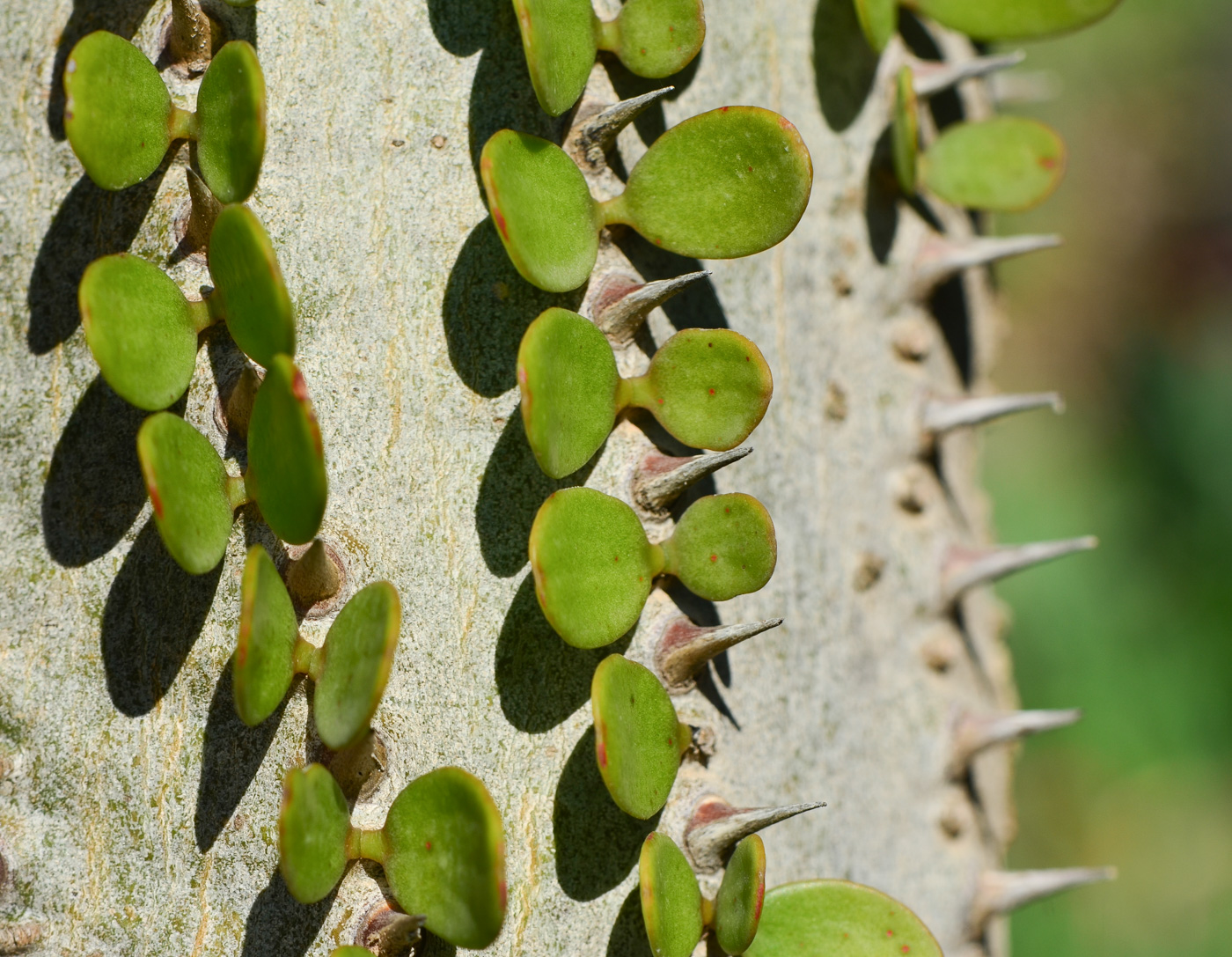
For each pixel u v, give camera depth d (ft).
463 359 1.92
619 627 1.90
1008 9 2.11
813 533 2.02
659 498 1.94
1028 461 4.63
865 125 2.08
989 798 2.14
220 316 1.90
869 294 2.08
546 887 1.91
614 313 1.94
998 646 2.19
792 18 2.06
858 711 2.03
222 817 1.89
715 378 1.92
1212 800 4.07
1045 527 4.34
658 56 1.96
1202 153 5.46
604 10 1.98
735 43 2.03
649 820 1.93
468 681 1.90
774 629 2.00
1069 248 5.34
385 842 1.87
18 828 1.89
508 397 1.93
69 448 1.92
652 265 1.97
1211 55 5.53
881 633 2.06
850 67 2.08
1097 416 5.02
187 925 1.89
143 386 1.87
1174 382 5.01
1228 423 4.82
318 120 1.93
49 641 1.90
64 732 1.90
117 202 1.92
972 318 2.16
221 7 1.92
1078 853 4.04
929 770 2.07
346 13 1.93
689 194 1.94
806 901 1.94
